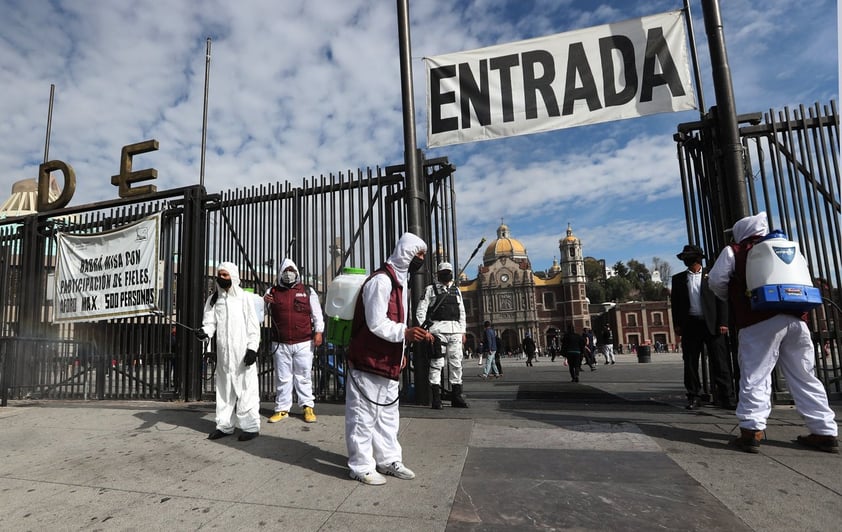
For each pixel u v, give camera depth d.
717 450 3.76
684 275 5.57
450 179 6.23
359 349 3.43
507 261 81.06
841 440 3.98
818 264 5.16
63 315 7.71
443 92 6.39
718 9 5.50
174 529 2.68
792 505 2.72
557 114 6.04
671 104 5.75
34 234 8.22
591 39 6.06
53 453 4.31
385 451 3.38
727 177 5.29
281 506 2.94
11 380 7.55
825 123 5.28
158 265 7.02
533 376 14.54
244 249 6.79
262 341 6.62
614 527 2.52
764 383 3.77
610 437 4.18
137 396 7.12
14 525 2.79
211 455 4.05
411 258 3.55
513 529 2.52
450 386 5.86
